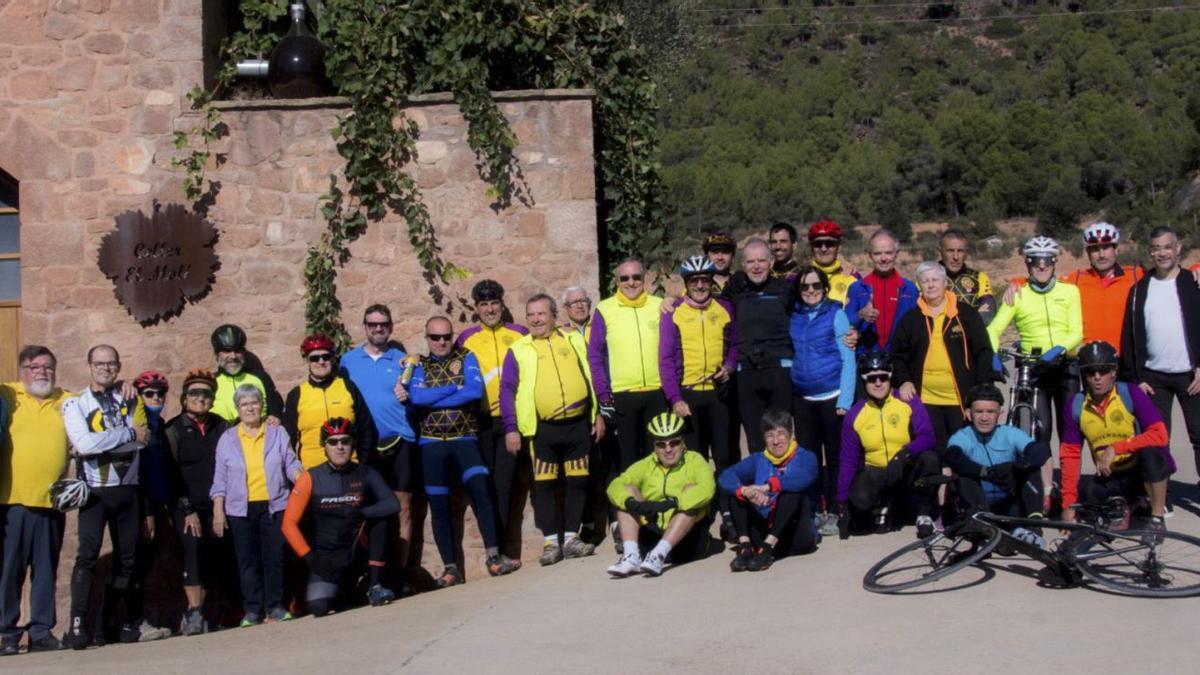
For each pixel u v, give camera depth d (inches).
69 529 353.1
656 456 302.0
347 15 361.4
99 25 366.0
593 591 287.6
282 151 363.9
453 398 337.7
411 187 361.4
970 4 4156.0
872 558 289.7
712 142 2974.9
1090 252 328.8
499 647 248.1
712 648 235.9
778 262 333.7
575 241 364.5
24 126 364.8
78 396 307.1
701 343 323.6
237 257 363.9
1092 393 297.7
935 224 2057.1
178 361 362.0
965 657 220.2
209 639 302.8
